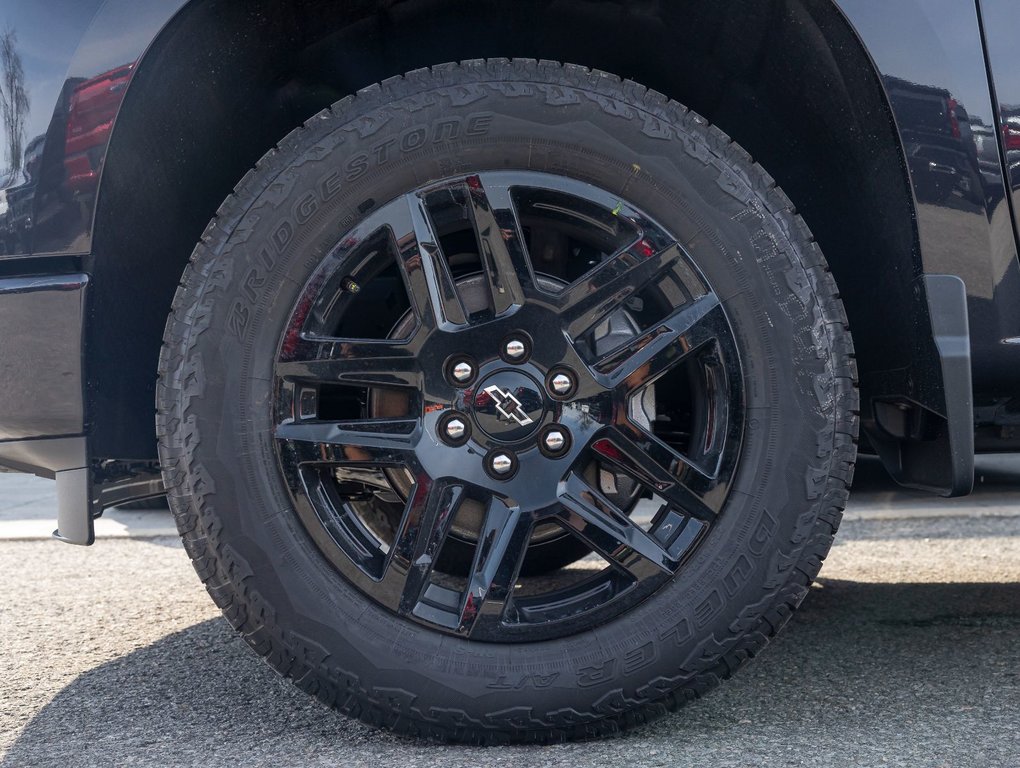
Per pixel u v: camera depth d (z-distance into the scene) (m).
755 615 1.57
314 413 1.58
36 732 1.68
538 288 1.59
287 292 1.57
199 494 1.54
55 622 2.51
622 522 1.58
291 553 1.55
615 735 1.60
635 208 1.61
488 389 1.58
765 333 1.59
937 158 1.65
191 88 1.66
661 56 1.78
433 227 1.60
